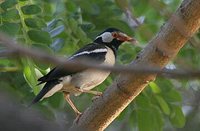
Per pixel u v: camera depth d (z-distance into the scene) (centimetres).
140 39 1312
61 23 1184
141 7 1395
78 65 429
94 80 1075
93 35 1224
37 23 1026
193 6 802
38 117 410
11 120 396
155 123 1137
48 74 1020
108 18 1310
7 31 977
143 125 1135
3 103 399
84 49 1159
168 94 1160
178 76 430
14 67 1158
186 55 1245
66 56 1195
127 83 833
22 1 1047
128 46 1242
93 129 876
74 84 1062
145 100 1136
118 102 855
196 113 1447
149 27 1335
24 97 1179
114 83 850
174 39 811
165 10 866
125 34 1229
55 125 410
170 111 1165
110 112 864
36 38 1001
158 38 820
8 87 1175
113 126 1393
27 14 1024
